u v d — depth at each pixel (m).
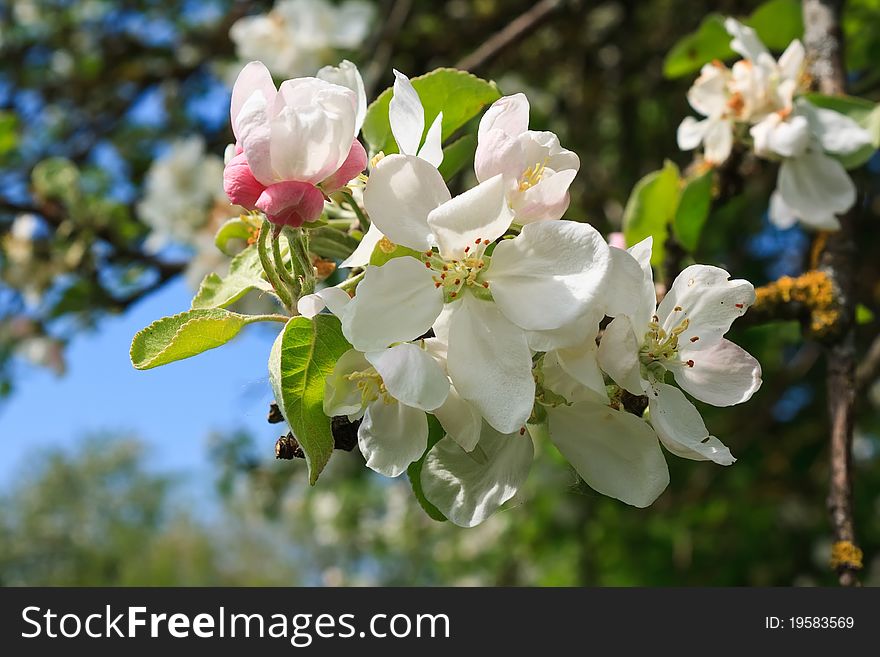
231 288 0.28
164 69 0.86
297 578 3.89
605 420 0.26
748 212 0.78
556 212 0.26
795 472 0.84
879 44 0.52
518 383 0.25
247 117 0.26
